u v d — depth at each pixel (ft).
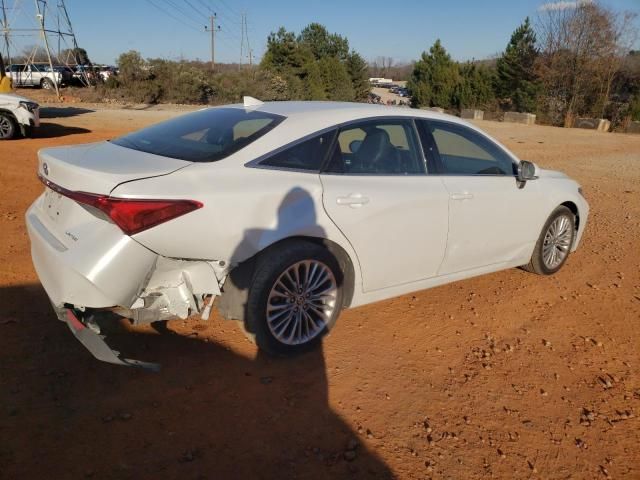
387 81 416.67
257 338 11.60
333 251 12.40
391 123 13.75
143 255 9.89
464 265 15.35
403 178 13.51
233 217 10.53
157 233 9.84
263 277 11.25
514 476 9.34
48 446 8.98
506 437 10.30
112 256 9.71
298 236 11.66
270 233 11.05
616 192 36.47
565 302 16.92
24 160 32.63
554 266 18.62
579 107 126.11
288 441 9.64
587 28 124.57
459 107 146.41
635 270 20.51
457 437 10.17
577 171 45.34
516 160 16.66
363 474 9.04
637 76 128.36
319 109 13.23
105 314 10.92
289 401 10.75
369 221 12.59
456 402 11.25
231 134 12.00
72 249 10.04
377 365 12.35
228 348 12.43
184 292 10.69
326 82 183.62
